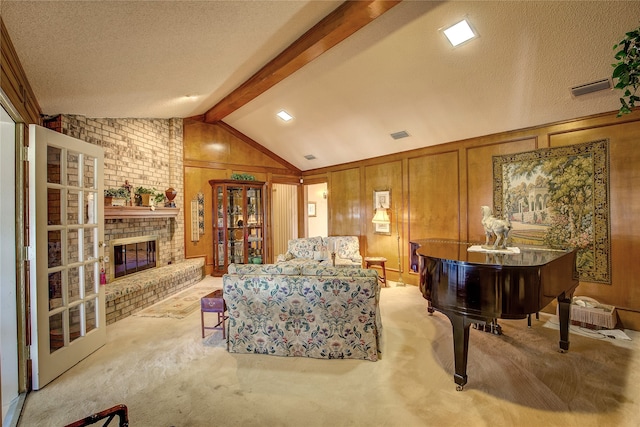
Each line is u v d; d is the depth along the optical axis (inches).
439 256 97.4
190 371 96.6
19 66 81.2
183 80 132.0
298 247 219.1
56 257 96.4
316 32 113.7
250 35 104.8
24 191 86.2
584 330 123.8
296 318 104.8
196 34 90.2
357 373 94.3
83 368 98.6
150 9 69.6
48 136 92.1
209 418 74.5
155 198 184.7
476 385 87.0
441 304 87.0
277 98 182.9
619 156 124.6
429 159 191.3
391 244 215.9
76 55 84.0
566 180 138.0
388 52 123.6
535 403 78.6
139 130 187.9
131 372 96.1
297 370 96.5
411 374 93.4
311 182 281.9
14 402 81.2
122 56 91.7
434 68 126.8
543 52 107.3
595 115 129.4
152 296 165.6
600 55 102.7
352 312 101.5
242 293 106.9
